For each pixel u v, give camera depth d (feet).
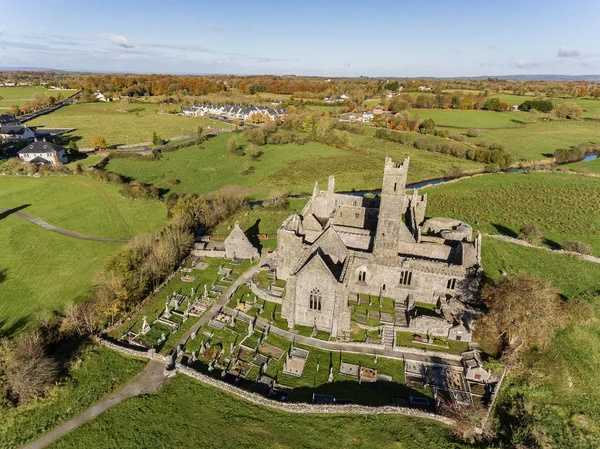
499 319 179.73
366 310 215.72
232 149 591.78
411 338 197.26
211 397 162.91
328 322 202.69
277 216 360.28
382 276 222.07
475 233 322.14
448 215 377.30
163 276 248.32
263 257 279.69
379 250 220.64
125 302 211.00
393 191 220.02
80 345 189.67
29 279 245.04
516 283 187.52
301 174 507.71
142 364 180.34
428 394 166.61
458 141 654.12
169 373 174.09
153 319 212.02
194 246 292.61
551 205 388.16
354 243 249.75
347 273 197.88
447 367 180.14
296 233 244.01
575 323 204.64
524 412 161.17
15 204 371.76
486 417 153.28
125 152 570.05
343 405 155.02
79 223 334.03
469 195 424.05
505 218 364.99
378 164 552.82
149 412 155.63
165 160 549.54
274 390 166.91
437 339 194.18
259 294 231.50
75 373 174.91
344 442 143.43
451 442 143.74
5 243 292.40
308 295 198.80
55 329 193.98
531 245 296.30
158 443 143.54
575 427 156.56
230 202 371.76
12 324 202.18
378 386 169.99
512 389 170.81
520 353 186.60
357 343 193.67
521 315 177.37
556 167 517.55
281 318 213.25
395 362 183.93
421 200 305.53
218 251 280.10
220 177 490.90
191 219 317.22
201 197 385.29
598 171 500.33
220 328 204.95
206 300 227.40
